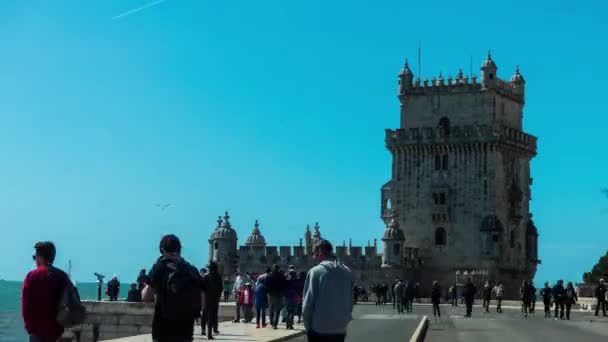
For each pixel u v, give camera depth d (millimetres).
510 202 122875
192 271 18672
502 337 47250
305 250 130375
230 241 128375
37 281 18141
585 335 49344
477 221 119500
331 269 19141
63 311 18172
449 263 120250
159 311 18375
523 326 58375
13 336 97500
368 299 118375
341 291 19078
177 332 18438
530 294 74500
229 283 120500
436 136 122000
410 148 123688
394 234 118250
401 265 117312
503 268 119812
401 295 78750
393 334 45281
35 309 18078
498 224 118188
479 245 118812
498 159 120312
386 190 137375
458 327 56531
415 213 123250
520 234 125812
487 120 121500
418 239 122688
